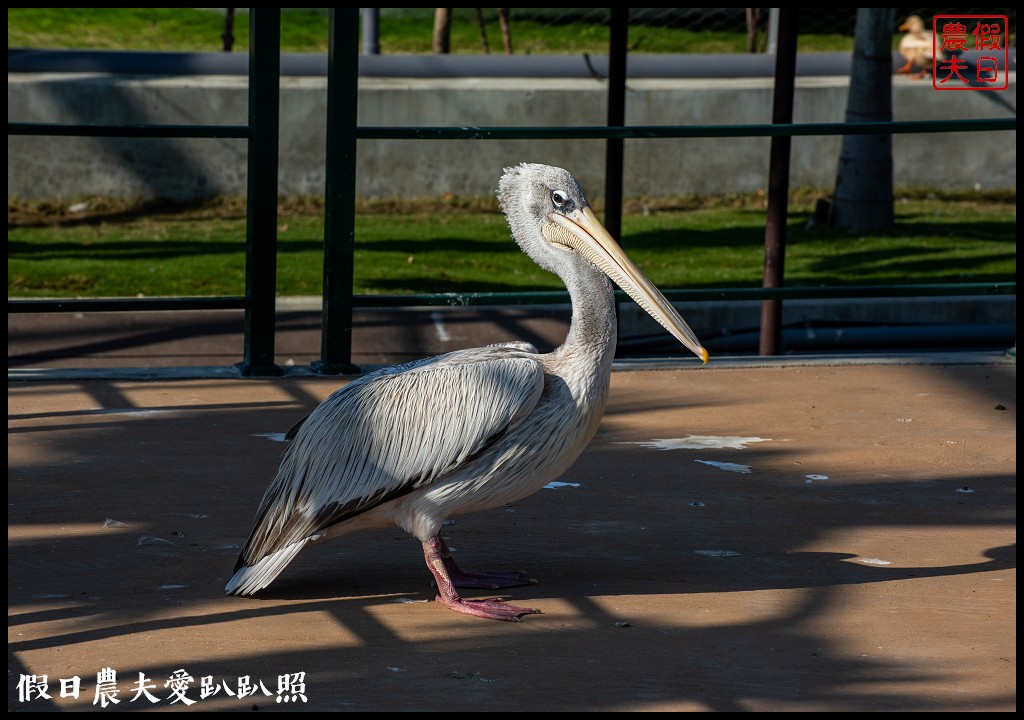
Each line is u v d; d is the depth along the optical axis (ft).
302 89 53.72
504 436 12.98
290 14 70.44
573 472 18.40
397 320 34.88
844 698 11.20
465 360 13.33
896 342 34.63
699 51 68.44
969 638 12.62
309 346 34.12
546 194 14.26
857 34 50.21
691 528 16.11
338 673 11.56
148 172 53.16
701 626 12.87
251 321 23.63
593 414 13.41
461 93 54.95
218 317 34.17
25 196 52.44
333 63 22.84
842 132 23.84
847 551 15.34
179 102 52.95
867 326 35.29
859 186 50.98
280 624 12.76
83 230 48.85
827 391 23.53
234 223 50.70
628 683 11.45
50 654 11.82
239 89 53.42
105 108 52.37
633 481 18.03
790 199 57.26
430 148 55.11
